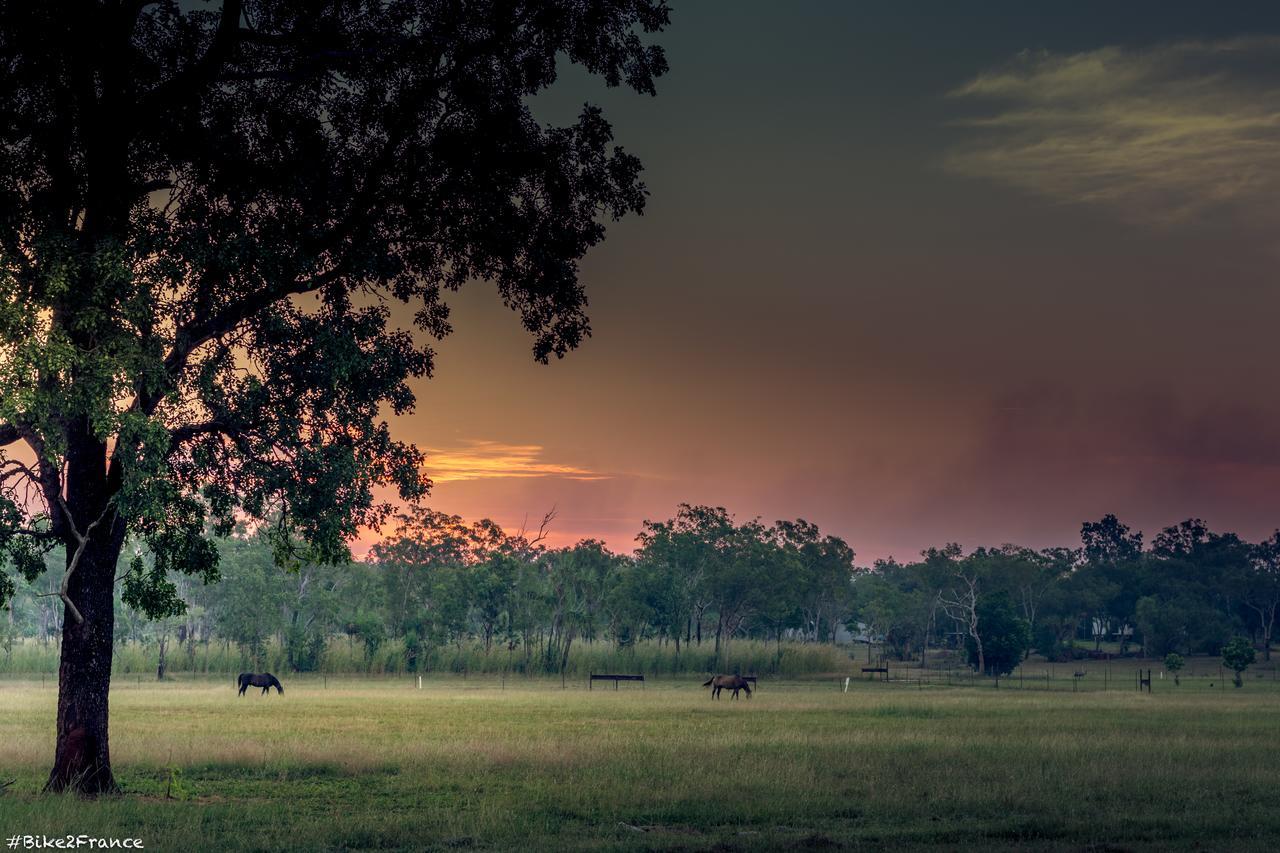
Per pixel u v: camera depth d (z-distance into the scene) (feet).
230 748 95.20
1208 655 575.38
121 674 317.63
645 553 404.77
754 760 90.84
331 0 69.05
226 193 69.72
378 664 343.87
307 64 69.82
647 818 63.10
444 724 135.74
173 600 77.00
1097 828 59.11
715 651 379.76
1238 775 81.97
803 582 419.95
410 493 81.05
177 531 76.64
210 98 69.77
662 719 148.56
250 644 328.90
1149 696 231.91
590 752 95.66
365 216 73.15
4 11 59.98
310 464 74.13
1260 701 208.85
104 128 66.23
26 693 215.72
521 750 96.73
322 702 189.06
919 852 52.03
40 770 81.30
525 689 262.06
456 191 74.13
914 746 104.63
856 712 167.84
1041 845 53.42
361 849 51.98
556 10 70.74
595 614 382.83
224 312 70.44
